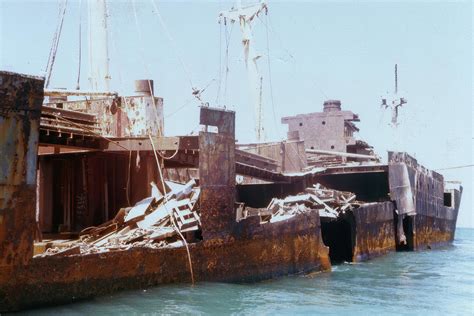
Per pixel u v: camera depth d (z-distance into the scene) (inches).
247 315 467.5
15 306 405.7
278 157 1206.9
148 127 767.7
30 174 423.5
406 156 1218.6
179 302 479.8
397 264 981.8
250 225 645.9
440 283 751.7
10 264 403.2
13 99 411.2
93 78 899.4
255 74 1419.8
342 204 960.3
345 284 708.7
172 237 579.2
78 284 448.1
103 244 532.4
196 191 637.3
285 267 715.4
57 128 611.2
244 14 1416.1
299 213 778.2
